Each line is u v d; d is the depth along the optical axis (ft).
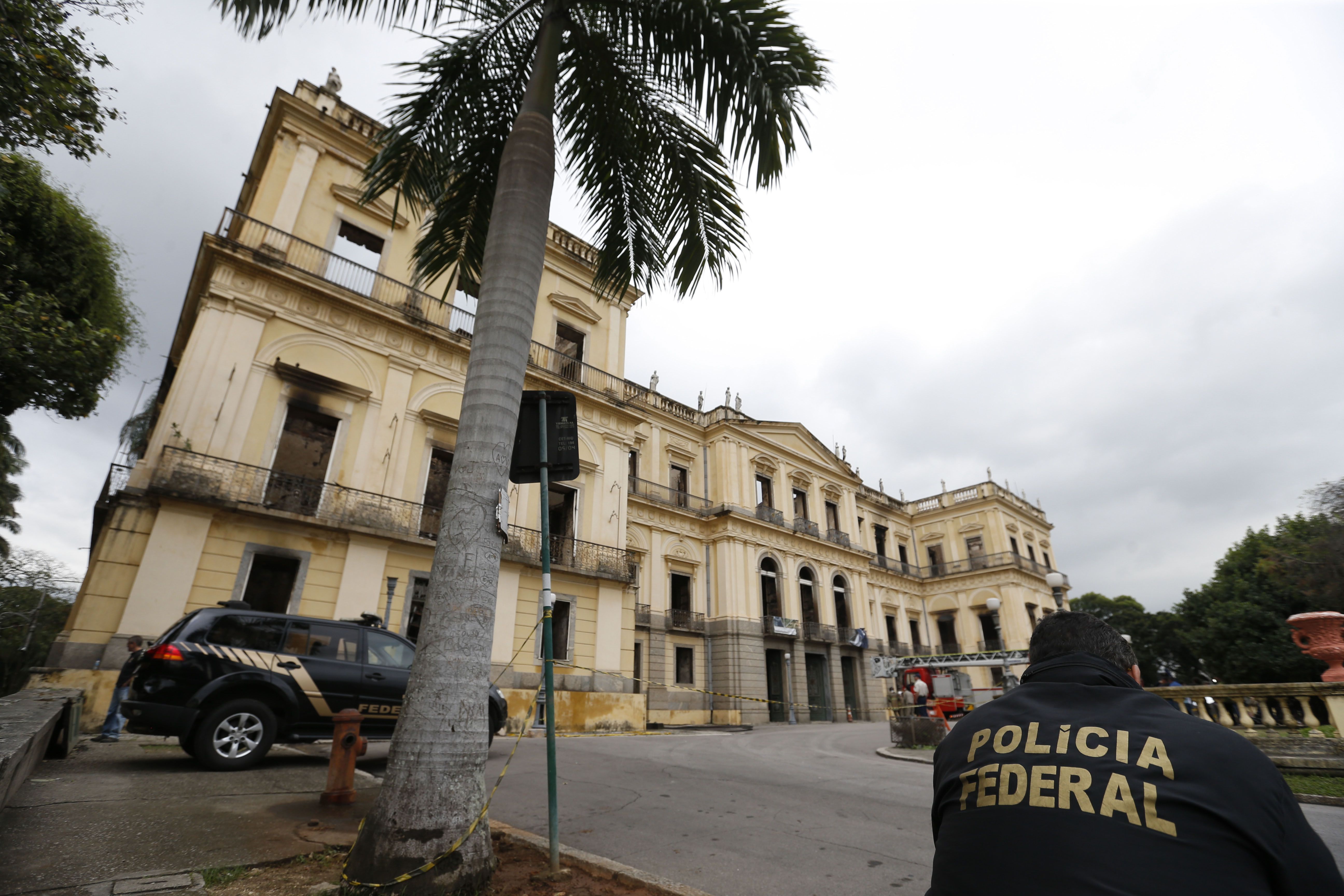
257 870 11.50
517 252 15.12
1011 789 4.30
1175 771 4.00
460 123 21.57
